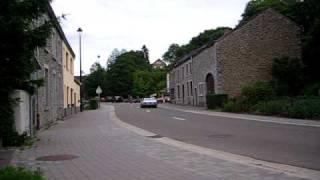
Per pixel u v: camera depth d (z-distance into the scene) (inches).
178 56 3826.3
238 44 1840.6
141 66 4862.2
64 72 1428.4
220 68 1822.1
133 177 373.1
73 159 481.4
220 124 967.0
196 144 619.8
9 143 601.0
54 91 1146.0
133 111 1749.5
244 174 374.3
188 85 2349.9
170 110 1779.0
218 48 1829.5
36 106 824.9
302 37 1866.4
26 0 526.3
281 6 2203.5
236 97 1702.8
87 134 778.8
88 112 1750.7
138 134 775.1
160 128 910.4
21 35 518.0
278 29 1873.8
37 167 427.2
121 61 4517.7
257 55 1850.4
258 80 1838.1
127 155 505.4
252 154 506.3
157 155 501.0
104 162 456.4
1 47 510.0
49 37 561.0
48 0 549.6
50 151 550.3
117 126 976.9
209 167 413.4
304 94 1573.6
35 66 569.6
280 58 1834.4
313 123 912.9
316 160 451.2
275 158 471.2
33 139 676.7
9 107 559.8
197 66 2139.5
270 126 868.0
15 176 298.0
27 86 567.5
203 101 2021.4
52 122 1083.9
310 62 1740.9
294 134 702.5
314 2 1768.0
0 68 525.0
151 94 4276.6
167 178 365.4
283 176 363.6
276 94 1599.4
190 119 1174.3
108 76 4434.1
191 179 358.3
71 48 1647.4
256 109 1333.7
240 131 790.5
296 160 454.0
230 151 537.0
